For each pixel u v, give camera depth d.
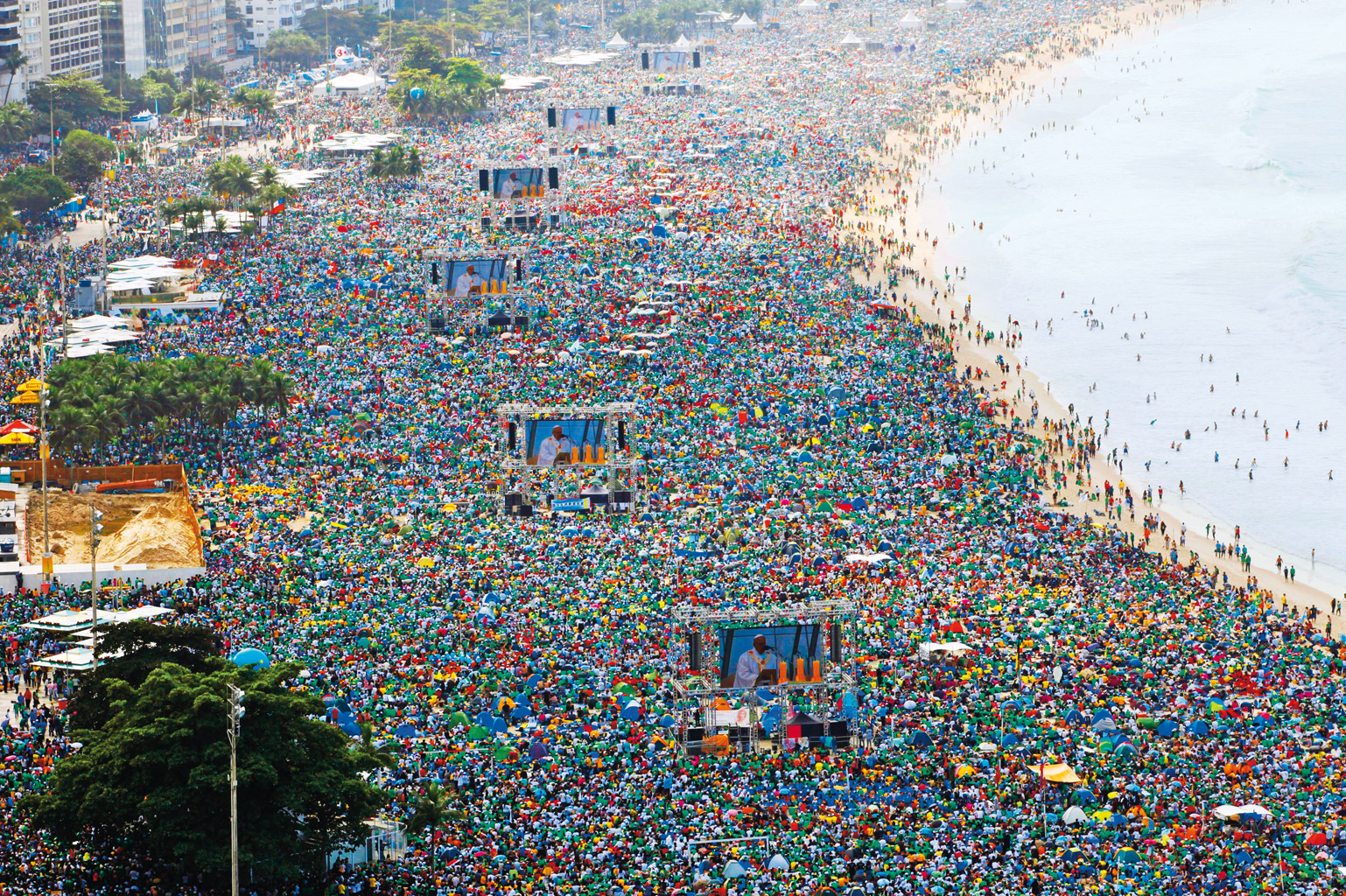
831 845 123.81
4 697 153.50
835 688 153.88
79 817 119.12
